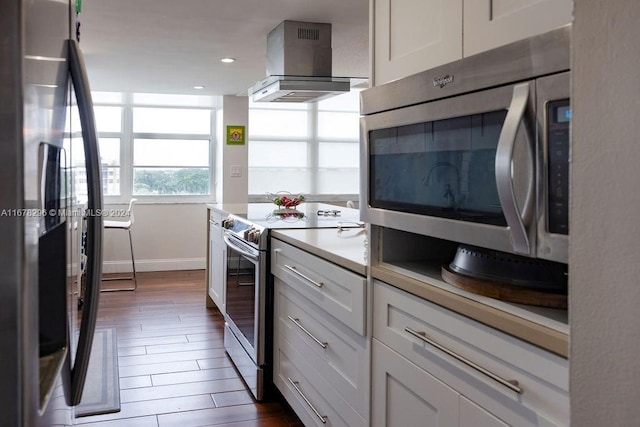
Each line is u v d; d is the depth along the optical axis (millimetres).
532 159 981
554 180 945
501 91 1075
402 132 1480
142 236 6438
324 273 2021
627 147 569
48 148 814
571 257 653
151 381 3025
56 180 885
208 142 6695
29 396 692
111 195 6367
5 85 654
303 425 2492
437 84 1291
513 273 1185
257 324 2734
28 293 683
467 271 1289
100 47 3838
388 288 1562
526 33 1032
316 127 7184
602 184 603
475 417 1170
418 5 1410
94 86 5598
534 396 1003
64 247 964
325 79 3295
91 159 1046
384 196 1576
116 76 4988
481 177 1163
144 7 2932
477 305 1164
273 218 3426
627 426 571
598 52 607
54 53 855
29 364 691
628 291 569
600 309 607
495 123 1113
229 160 6234
